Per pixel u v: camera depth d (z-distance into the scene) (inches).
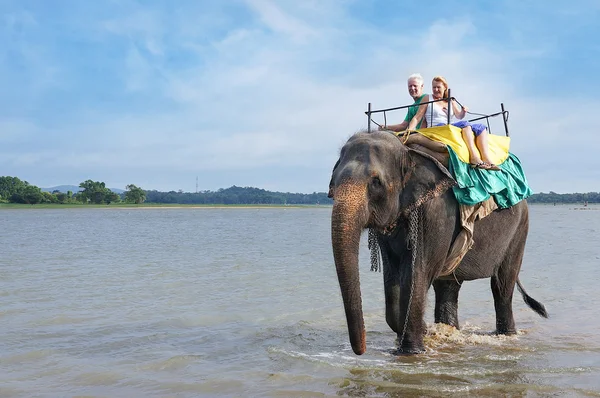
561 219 2787.9
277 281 578.2
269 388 251.9
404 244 294.2
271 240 1235.2
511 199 329.1
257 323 386.6
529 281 574.9
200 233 1563.7
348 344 329.7
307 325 379.6
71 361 295.7
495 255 339.3
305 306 446.0
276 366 286.5
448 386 251.3
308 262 758.5
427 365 282.7
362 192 262.4
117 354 310.3
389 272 308.7
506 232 339.9
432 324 356.2
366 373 271.4
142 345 329.1
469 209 303.1
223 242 1170.6
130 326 377.4
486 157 316.5
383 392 245.3
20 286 546.0
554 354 305.0
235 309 434.3
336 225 255.6
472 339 337.4
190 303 459.2
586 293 500.4
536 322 390.0
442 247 296.8
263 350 317.7
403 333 301.0
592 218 2957.7
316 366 284.2
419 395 241.3
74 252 924.0
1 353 310.7
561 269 669.3
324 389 250.2
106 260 788.0
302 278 599.8
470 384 253.4
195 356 303.7
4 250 963.3
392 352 308.7
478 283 555.5
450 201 298.0
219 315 410.6
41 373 275.0
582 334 351.9
